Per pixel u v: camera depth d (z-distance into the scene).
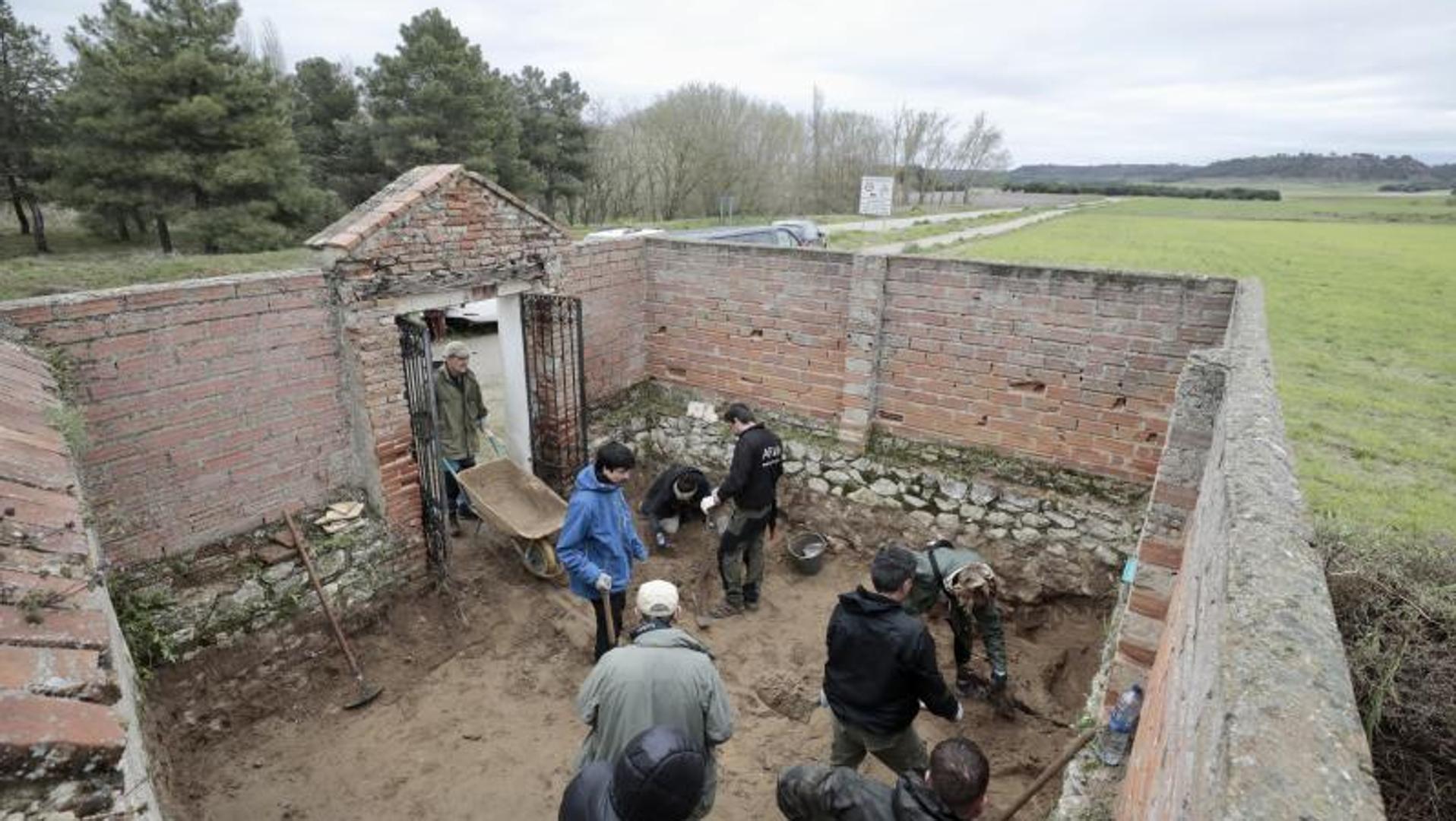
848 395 6.76
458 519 6.85
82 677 1.68
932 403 6.46
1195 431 3.47
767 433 5.57
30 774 1.43
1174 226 43.34
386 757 4.46
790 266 6.77
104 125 20.14
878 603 3.47
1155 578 3.69
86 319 4.02
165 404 4.43
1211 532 2.12
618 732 3.12
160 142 20.75
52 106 22.08
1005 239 32.62
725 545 5.75
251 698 4.73
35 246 26.17
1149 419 5.54
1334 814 0.92
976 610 4.79
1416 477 8.02
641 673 3.13
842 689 3.64
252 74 21.92
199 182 21.23
